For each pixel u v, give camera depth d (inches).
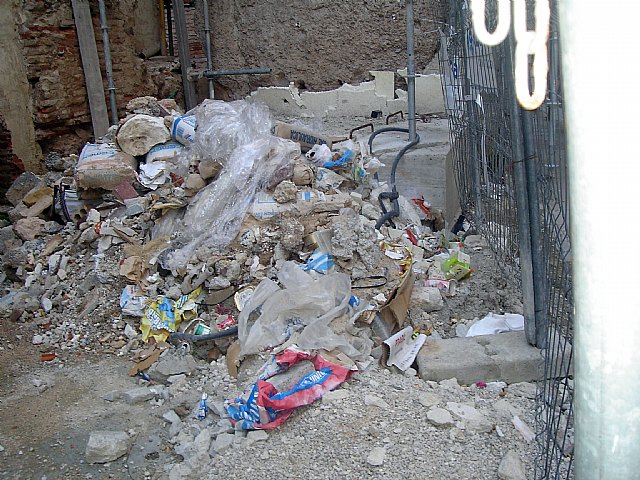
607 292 56.9
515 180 136.6
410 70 242.8
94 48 312.3
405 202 220.2
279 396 123.2
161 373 148.3
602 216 55.7
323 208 172.1
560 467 104.7
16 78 280.2
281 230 167.5
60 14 296.0
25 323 179.2
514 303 168.2
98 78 314.8
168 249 175.6
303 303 144.3
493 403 125.1
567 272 115.3
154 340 160.6
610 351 58.1
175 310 162.4
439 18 252.8
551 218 121.3
